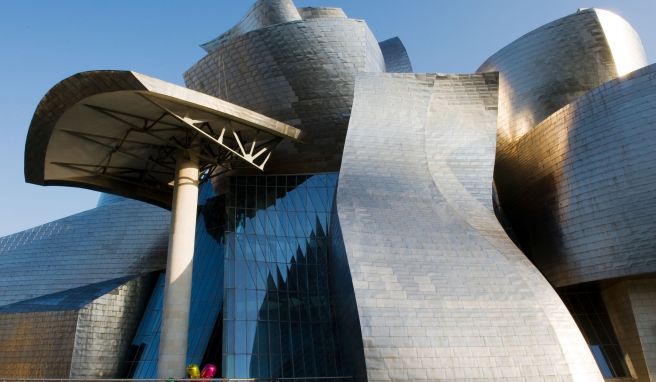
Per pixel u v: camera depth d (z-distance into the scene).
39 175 20.58
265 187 24.08
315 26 25.75
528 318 15.97
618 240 20.12
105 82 15.80
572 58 29.88
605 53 29.61
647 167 19.91
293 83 25.12
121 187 23.28
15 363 21.89
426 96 23.41
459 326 15.41
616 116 21.25
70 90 16.34
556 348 15.50
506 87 31.80
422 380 14.38
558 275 22.28
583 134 22.22
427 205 19.53
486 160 22.09
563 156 22.95
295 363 19.25
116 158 21.42
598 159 21.41
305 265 21.94
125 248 27.84
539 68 30.59
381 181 20.14
